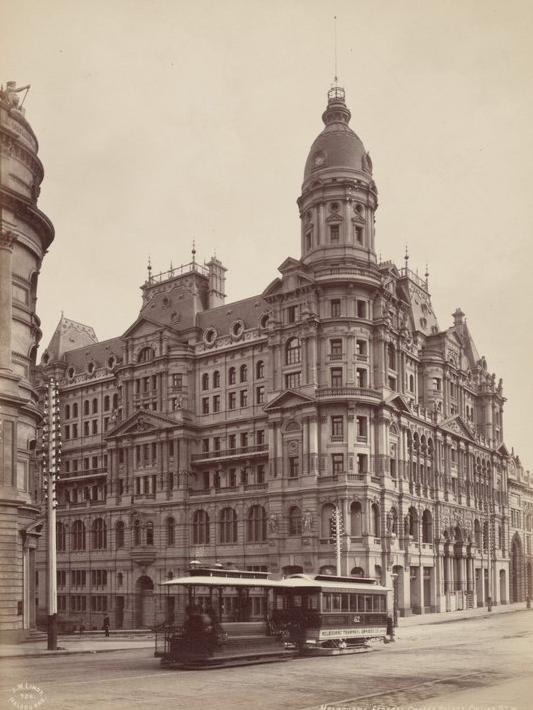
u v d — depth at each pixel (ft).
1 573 183.21
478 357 423.64
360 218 317.42
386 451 304.50
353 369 301.84
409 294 370.73
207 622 129.18
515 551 428.56
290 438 305.12
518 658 144.05
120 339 394.93
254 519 317.22
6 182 195.52
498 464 416.46
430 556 335.67
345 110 334.44
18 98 203.10
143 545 343.87
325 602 154.40
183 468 340.80
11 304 196.54
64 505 386.93
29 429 208.03
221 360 346.54
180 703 91.45
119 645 183.01
